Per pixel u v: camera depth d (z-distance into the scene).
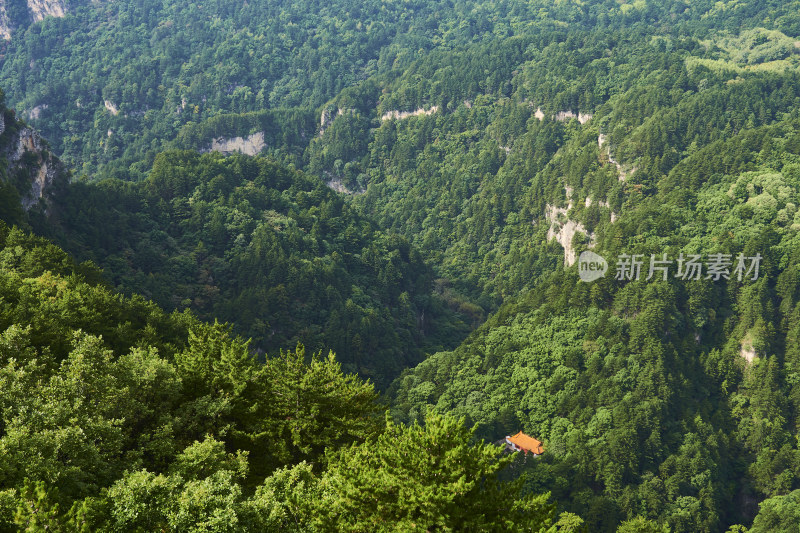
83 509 44.22
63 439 52.62
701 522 142.00
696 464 149.75
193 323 129.88
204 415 68.12
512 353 182.25
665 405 160.50
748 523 151.50
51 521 42.69
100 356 65.50
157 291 183.50
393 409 169.62
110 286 152.75
